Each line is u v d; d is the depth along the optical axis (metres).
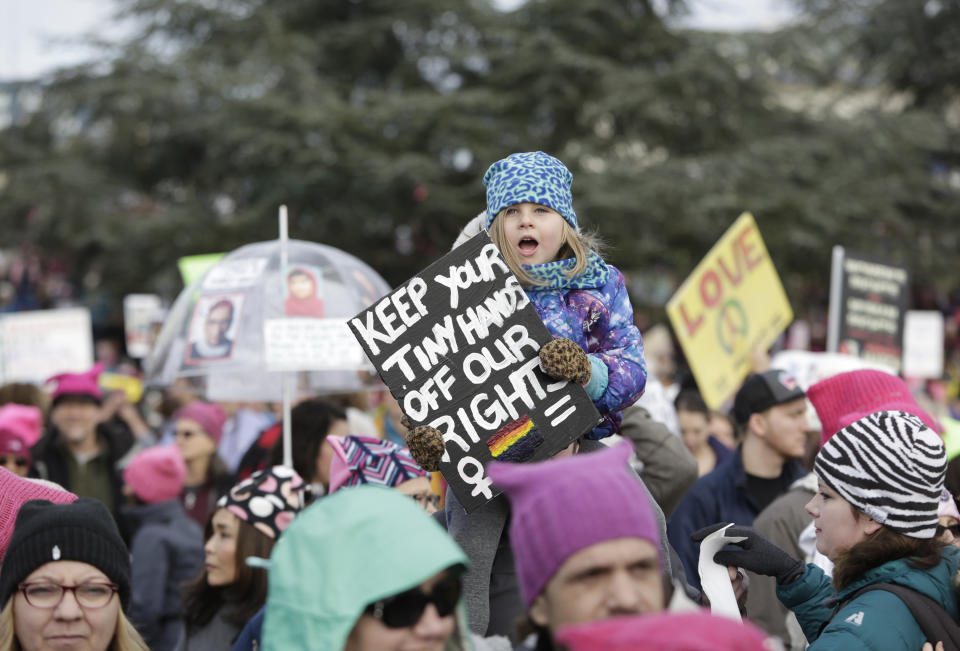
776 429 4.89
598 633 1.76
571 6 24.02
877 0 26.30
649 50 24.36
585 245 3.07
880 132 24.34
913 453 2.97
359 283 5.32
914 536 2.97
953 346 22.69
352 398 7.07
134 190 26.11
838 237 22.70
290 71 23.81
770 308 7.48
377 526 2.08
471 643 2.29
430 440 2.78
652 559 2.06
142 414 10.99
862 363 5.86
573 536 2.01
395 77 24.97
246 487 4.18
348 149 22.38
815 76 26.14
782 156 22.97
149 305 14.16
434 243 24.41
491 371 2.87
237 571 4.10
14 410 6.40
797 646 4.10
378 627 2.07
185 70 24.42
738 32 24.41
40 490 3.52
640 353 3.01
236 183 25.08
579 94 23.78
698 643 1.71
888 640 2.81
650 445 4.68
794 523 4.40
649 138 23.67
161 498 5.61
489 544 2.86
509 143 23.11
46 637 2.90
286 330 5.01
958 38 26.31
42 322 10.97
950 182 27.45
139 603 5.27
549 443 2.83
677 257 22.73
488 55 24.22
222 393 5.86
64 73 25.17
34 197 24.56
